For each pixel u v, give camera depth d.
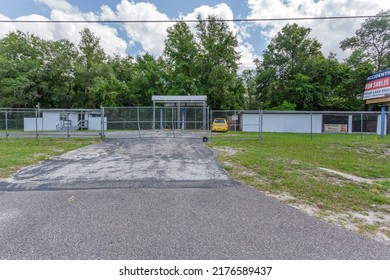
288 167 6.07
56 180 4.95
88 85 29.80
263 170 5.74
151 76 28.44
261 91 29.81
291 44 27.45
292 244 2.54
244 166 6.27
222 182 4.88
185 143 11.56
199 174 5.52
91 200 3.81
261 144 11.10
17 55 28.61
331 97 26.52
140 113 20.06
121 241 2.56
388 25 22.80
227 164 6.57
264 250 2.43
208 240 2.60
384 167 6.64
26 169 5.91
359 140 13.03
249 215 3.27
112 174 5.49
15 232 2.75
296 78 25.36
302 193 4.21
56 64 28.73
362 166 6.73
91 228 2.85
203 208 3.51
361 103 24.69
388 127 19.44
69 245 2.49
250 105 35.81
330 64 25.02
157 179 5.07
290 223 3.04
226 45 28.19
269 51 28.88
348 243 2.57
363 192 4.26
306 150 9.45
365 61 24.25
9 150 8.84
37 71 27.05
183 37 28.53
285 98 26.78
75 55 31.86
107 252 2.38
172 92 26.78
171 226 2.92
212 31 28.42
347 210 3.51
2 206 3.54
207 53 28.48
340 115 22.58
